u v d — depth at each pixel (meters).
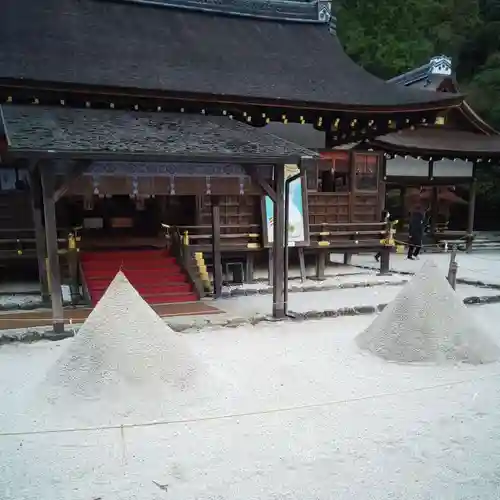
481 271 13.62
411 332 6.00
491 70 30.33
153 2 12.72
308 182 11.58
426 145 17.02
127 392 4.52
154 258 9.99
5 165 9.66
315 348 6.45
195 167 7.06
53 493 3.25
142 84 9.05
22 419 4.27
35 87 8.37
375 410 4.54
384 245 12.14
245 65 11.58
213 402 4.64
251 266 11.02
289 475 3.46
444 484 3.36
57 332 6.77
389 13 29.73
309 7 14.66
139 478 3.42
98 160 6.30
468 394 4.95
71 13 11.40
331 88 11.34
